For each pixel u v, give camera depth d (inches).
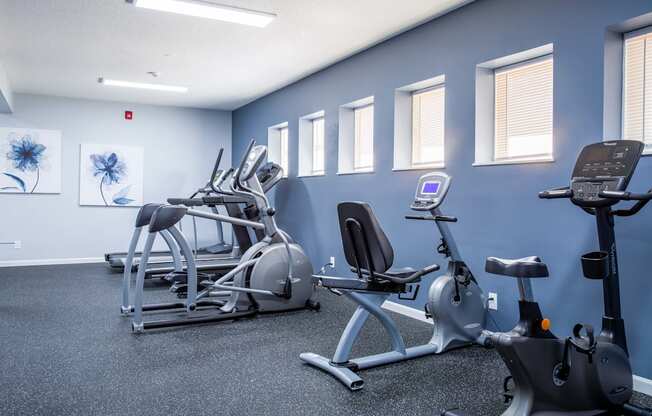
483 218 141.5
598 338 92.4
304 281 177.2
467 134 147.6
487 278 140.1
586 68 114.6
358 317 114.9
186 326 153.8
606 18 110.5
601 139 111.2
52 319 161.2
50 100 285.1
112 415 90.2
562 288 119.5
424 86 172.4
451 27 153.2
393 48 177.6
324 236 222.7
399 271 115.6
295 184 247.3
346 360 112.6
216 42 183.2
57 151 287.3
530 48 128.3
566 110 119.1
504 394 91.4
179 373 112.5
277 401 97.0
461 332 128.7
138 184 306.7
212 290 189.2
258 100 290.2
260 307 168.9
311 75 231.6
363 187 194.4
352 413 91.5
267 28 167.9
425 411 92.4
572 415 81.9
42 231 285.7
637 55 112.1
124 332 146.3
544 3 124.6
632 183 105.0
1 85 216.4
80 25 165.3
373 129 188.7
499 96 146.8
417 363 119.0
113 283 228.2
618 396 87.3
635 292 104.8
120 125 302.5
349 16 156.9
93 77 238.7
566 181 118.8
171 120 316.2
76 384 105.3
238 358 123.5
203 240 324.2
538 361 78.8
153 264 235.3
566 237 118.8
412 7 149.9
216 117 329.1
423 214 163.0
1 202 277.0
